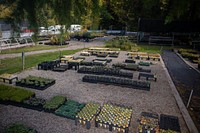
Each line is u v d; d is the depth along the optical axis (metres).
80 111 6.00
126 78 10.53
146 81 10.07
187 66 14.36
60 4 3.40
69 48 21.25
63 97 7.17
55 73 11.26
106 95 8.01
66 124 5.57
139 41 28.80
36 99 6.88
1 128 5.15
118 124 5.25
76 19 3.63
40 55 16.53
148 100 7.60
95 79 9.61
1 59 14.66
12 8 3.18
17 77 9.53
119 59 16.03
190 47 24.62
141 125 5.30
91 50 18.94
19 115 6.01
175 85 9.77
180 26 26.16
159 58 15.87
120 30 43.47
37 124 5.47
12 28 3.39
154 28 26.64
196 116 6.36
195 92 8.74
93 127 5.50
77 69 12.30
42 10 3.41
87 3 3.57
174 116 6.17
